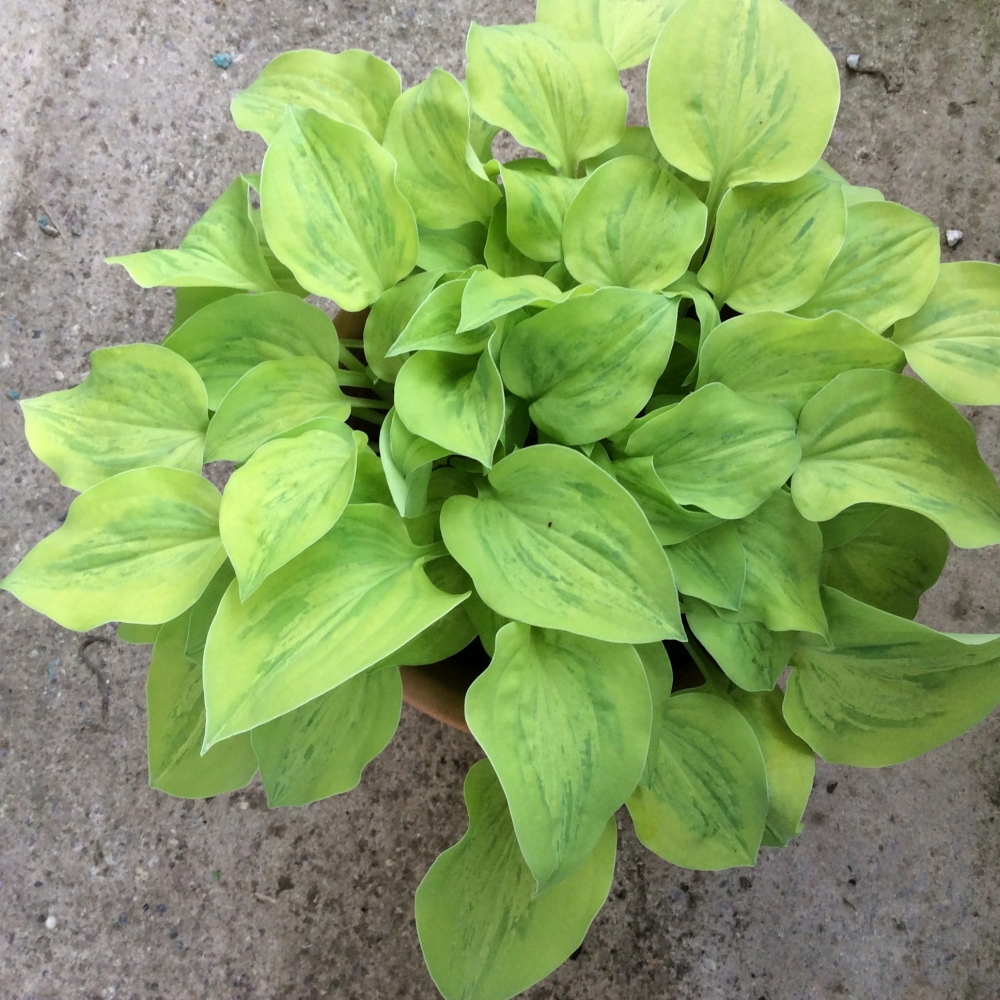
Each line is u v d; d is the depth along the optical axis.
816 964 0.77
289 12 0.81
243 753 0.53
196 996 0.78
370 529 0.47
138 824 0.80
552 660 0.47
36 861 0.80
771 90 0.49
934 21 0.79
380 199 0.49
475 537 0.46
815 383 0.49
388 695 0.50
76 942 0.79
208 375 0.51
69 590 0.47
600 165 0.52
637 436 0.48
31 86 0.81
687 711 0.52
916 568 0.55
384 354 0.51
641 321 0.45
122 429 0.51
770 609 0.49
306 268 0.49
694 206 0.49
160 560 0.48
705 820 0.51
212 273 0.50
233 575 0.50
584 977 0.77
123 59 0.81
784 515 0.50
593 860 0.50
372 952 0.78
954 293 0.52
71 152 0.81
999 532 0.47
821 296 0.51
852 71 0.79
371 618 0.44
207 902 0.79
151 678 0.52
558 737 0.45
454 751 0.79
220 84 0.81
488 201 0.52
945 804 0.78
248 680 0.43
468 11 0.80
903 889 0.78
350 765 0.50
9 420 0.81
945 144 0.79
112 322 0.81
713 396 0.47
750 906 0.78
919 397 0.48
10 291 0.81
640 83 0.77
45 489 0.81
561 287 0.51
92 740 0.81
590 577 0.44
